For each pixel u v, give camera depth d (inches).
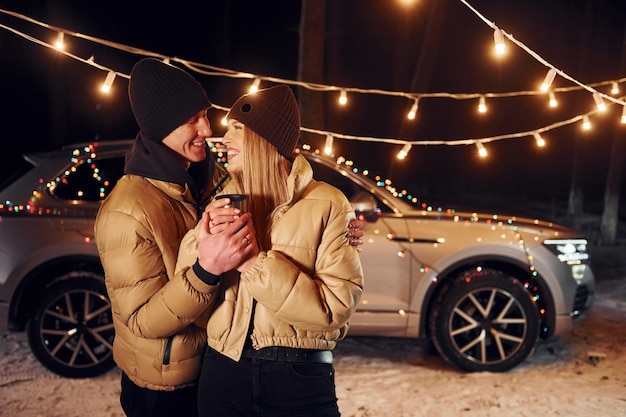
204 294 81.1
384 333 208.2
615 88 169.6
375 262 204.7
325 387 85.0
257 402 83.2
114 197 89.4
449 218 208.7
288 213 84.2
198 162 99.1
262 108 84.4
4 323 198.7
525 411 177.2
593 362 218.7
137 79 90.2
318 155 216.7
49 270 205.5
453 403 183.5
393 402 185.2
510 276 206.5
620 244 504.4
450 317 206.7
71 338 207.9
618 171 501.0
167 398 91.3
